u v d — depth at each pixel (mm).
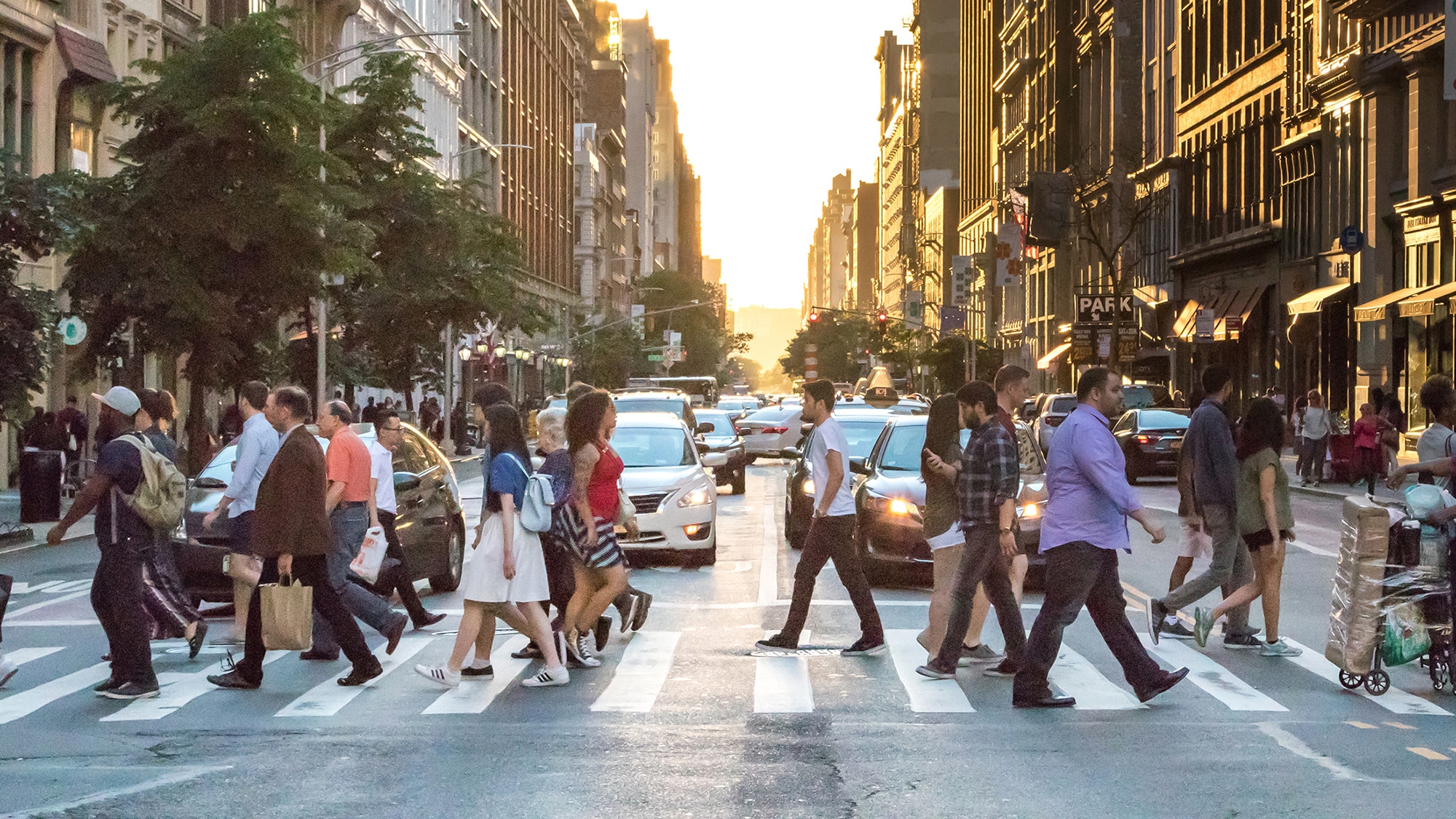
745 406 67688
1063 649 12523
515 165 96812
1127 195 71562
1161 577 17750
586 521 11695
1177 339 62938
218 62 28328
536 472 11352
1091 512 9953
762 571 18672
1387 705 10195
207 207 28062
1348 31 46688
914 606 15289
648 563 19672
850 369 159000
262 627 10602
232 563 13031
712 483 19953
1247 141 56594
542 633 10984
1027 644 10094
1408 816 7219
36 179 23250
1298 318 50250
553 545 11930
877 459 17938
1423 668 11641
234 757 8570
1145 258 69562
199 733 9312
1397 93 44688
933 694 10586
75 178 24062
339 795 7629
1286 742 8969
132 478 10531
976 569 11008
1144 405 46281
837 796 7598
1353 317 46250
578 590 11789
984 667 11648
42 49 34719
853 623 14203
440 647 12953
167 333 28984
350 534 12328
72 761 8469
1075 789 7750
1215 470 12086
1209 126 60906
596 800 7512
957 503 11648
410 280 40469
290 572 10844
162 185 28000
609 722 9633
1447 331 41000
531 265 100750
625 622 12594
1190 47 64250
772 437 47594
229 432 33750
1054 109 86375
